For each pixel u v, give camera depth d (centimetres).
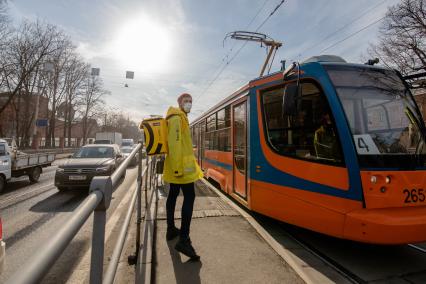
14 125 3362
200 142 1084
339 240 425
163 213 514
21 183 1091
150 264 297
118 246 199
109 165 892
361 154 339
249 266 314
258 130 480
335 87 375
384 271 328
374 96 382
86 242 433
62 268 349
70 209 663
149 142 334
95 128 6519
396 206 325
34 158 1077
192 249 321
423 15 1708
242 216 506
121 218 552
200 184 897
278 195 426
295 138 410
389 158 344
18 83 2655
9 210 654
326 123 371
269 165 447
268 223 495
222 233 417
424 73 452
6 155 898
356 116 362
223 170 704
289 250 379
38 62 2750
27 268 63
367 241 317
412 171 340
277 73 461
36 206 694
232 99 629
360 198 325
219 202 619
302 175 390
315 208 369
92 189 125
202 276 290
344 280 301
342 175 342
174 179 332
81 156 1012
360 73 400
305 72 410
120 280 281
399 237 309
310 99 398
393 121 379
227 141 669
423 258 363
